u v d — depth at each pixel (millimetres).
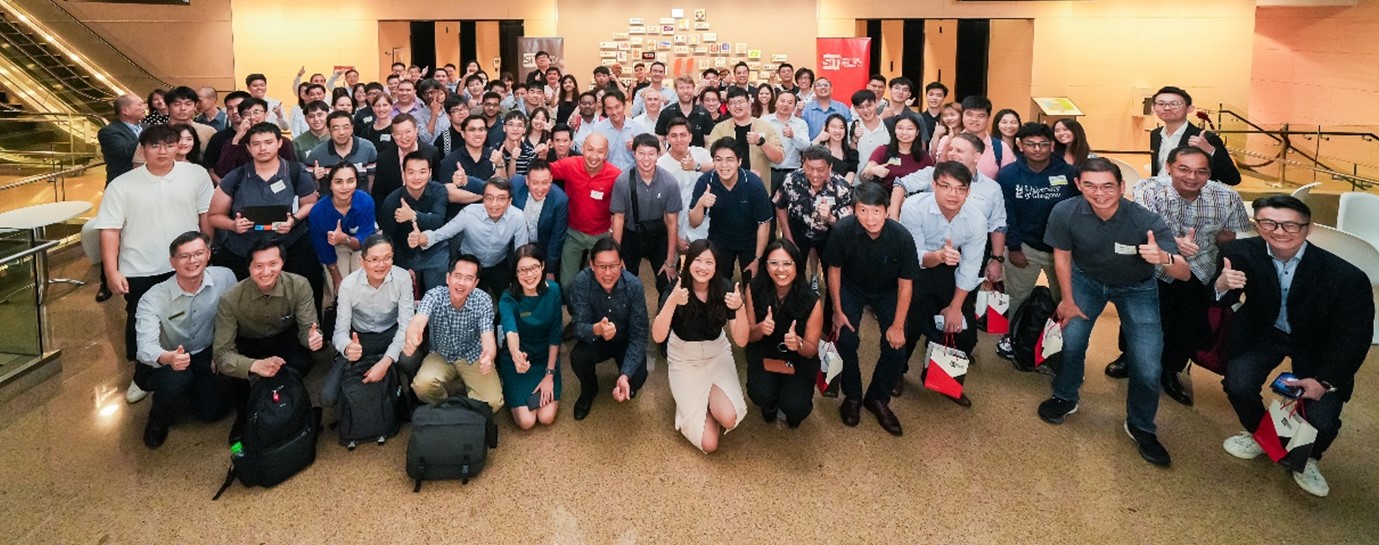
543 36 12430
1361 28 12078
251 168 4281
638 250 4750
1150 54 12320
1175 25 12203
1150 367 3439
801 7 12305
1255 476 3314
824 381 3689
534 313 3719
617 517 3027
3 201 7605
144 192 4020
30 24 12102
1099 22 12320
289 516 3006
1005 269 4594
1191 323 3852
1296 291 3223
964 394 4176
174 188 4094
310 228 4293
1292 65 13469
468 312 3658
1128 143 12602
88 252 5410
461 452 3217
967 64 14242
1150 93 12344
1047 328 3736
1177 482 3275
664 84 12492
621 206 4613
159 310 3559
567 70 12500
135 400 3953
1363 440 3619
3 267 4078
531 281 3641
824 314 4793
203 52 12609
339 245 4328
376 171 4895
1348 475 3322
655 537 2900
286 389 3264
